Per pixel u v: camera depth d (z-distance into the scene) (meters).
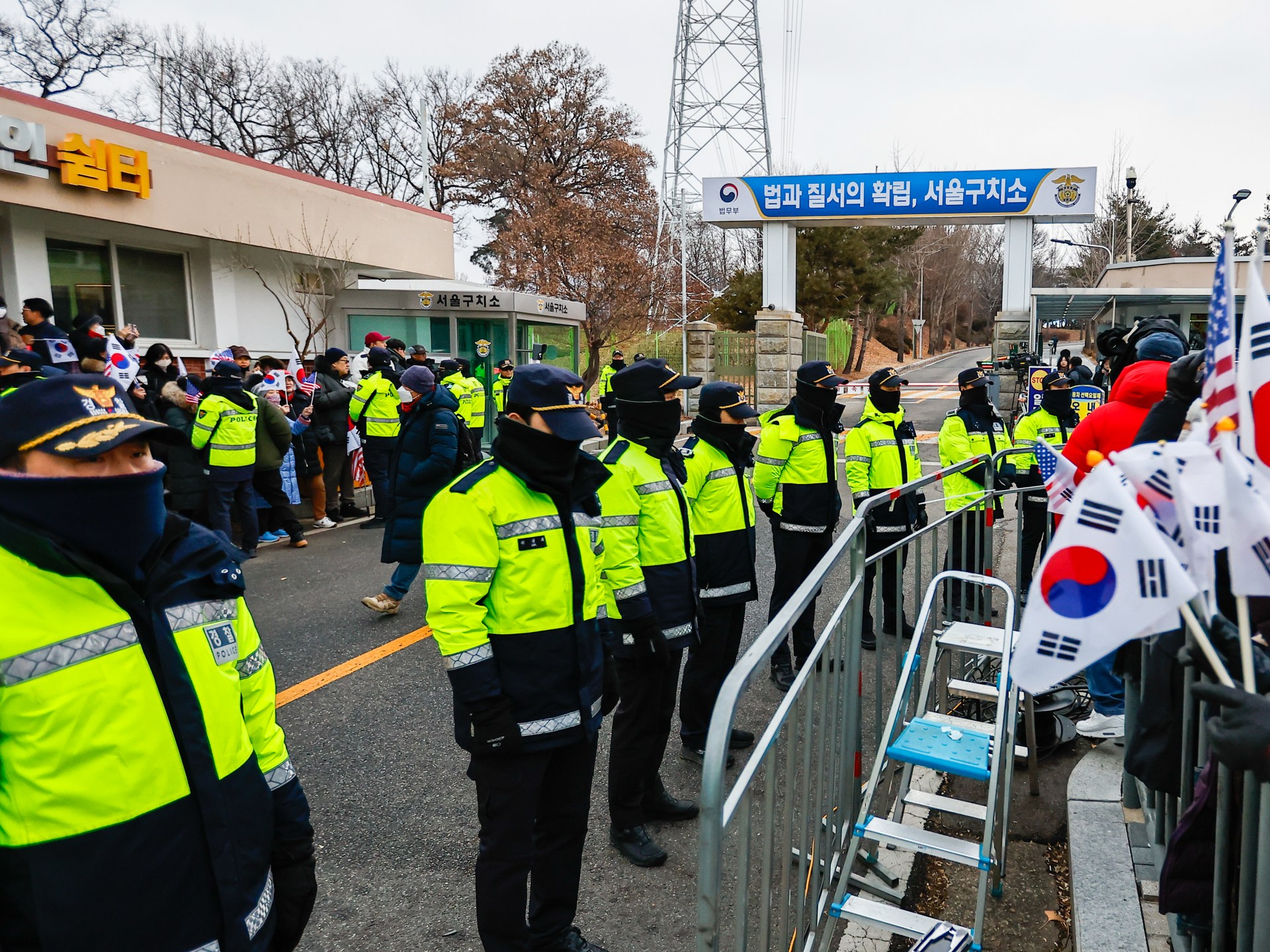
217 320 13.40
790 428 5.21
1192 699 2.43
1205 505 1.80
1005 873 3.35
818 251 36.78
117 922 1.49
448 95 42.50
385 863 3.44
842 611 2.90
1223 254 1.72
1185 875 2.34
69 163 10.31
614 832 3.54
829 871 2.86
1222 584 2.41
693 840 3.64
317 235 14.46
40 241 10.97
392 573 7.87
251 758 1.71
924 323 73.38
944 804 3.19
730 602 4.16
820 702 2.68
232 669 1.69
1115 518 1.74
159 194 11.66
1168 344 4.08
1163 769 2.59
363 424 9.82
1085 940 2.67
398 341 11.69
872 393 5.95
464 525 2.48
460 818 3.75
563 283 32.31
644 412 3.63
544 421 2.55
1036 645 1.79
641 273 31.64
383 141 41.94
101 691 1.46
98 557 1.52
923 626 3.56
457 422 6.30
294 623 6.40
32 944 1.46
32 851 1.44
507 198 40.16
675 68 41.53
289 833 1.84
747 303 35.59
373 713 4.81
